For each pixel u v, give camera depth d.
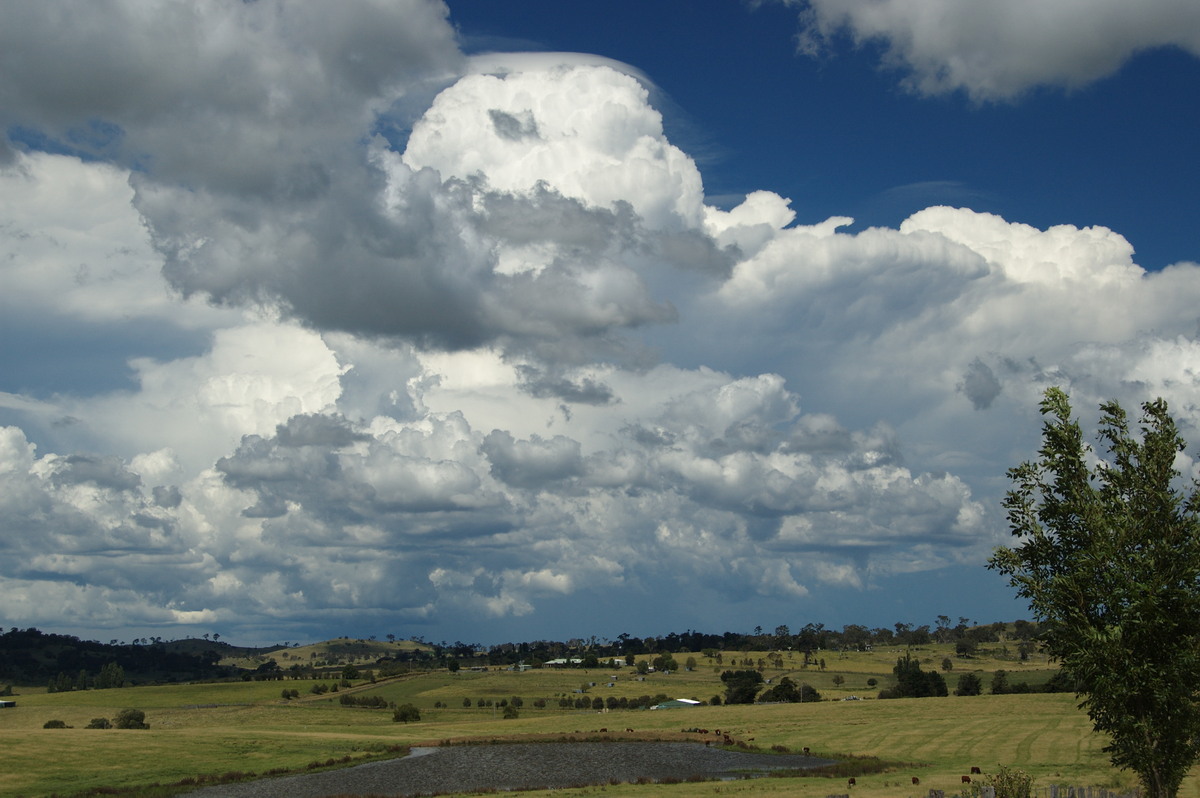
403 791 91.00
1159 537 30.83
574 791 77.94
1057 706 138.12
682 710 169.50
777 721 142.25
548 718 172.62
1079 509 31.55
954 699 153.75
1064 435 32.28
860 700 165.50
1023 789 43.00
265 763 111.81
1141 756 30.45
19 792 92.25
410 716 195.75
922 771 85.44
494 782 95.50
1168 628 29.80
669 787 77.69
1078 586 30.95
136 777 101.56
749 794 68.75
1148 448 31.92
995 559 33.03
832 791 69.19
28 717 198.12
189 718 197.38
